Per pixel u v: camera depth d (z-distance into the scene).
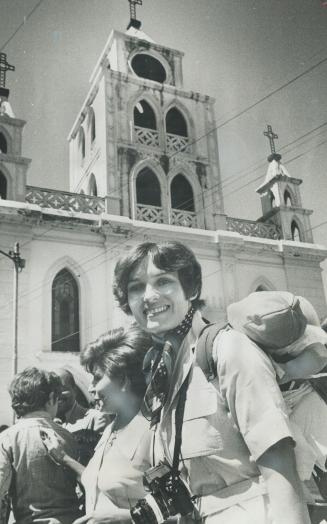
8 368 11.95
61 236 13.62
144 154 16.34
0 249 12.83
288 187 16.50
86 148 17.53
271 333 2.03
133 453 2.74
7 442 2.96
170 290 2.42
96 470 2.79
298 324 2.03
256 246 14.38
